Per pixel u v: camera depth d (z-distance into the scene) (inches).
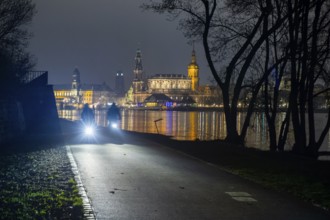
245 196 493.7
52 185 546.0
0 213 400.5
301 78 1163.3
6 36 1635.1
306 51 1125.1
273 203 460.1
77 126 1950.1
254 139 2527.1
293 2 1189.1
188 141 1248.2
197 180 594.6
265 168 733.3
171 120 6200.8
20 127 1381.6
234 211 422.9
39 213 403.5
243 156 895.7
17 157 837.8
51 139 1275.8
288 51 1209.4
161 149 1007.0
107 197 476.4
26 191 506.6
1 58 1423.5
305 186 564.1
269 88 1402.6
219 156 889.5
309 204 457.4
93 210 418.6
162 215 404.2
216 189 532.4
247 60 1184.8
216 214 410.6
